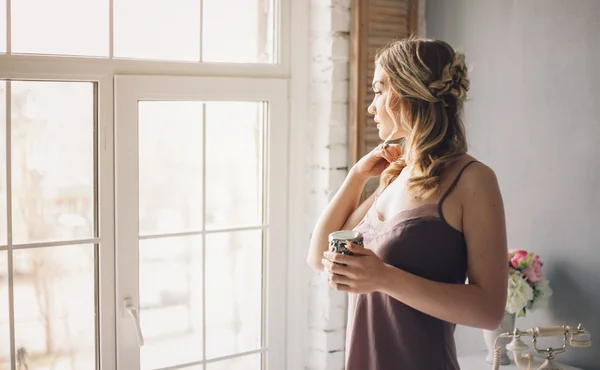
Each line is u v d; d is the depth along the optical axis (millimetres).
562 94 2416
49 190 2326
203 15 2586
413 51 1777
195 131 2594
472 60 2715
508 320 2428
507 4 2574
